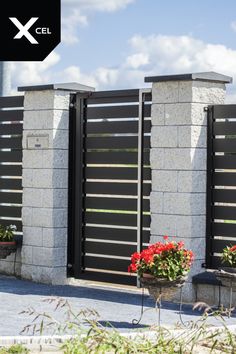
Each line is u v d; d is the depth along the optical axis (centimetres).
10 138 1622
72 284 1521
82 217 1516
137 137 1431
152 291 1131
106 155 1480
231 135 1323
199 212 1338
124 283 1455
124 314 1219
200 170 1339
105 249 1486
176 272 1119
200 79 1323
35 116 1538
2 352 898
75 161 1523
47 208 1516
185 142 1328
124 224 1459
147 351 830
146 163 1420
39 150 1532
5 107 1622
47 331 1051
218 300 1287
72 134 1531
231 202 1329
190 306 1291
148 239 1420
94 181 1500
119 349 805
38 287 1474
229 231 1329
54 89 1506
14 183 1616
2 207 1633
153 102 1367
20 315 1186
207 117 1345
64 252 1523
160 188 1359
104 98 1481
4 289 1443
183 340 857
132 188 1446
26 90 1541
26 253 1547
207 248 1345
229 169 1327
